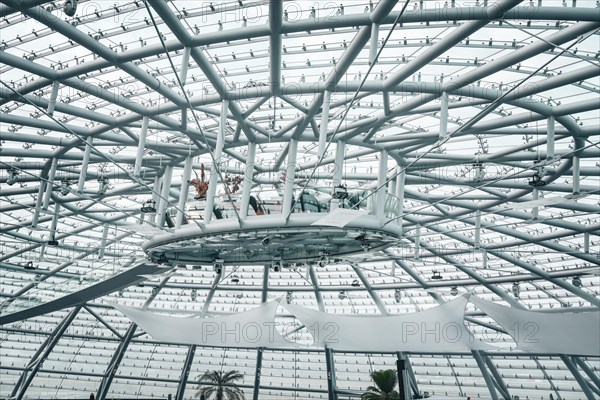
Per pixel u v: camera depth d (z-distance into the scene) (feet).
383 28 81.30
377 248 113.91
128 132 105.09
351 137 99.45
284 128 100.73
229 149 115.24
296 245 112.88
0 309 158.61
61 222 158.20
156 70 92.79
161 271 147.74
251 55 88.33
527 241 140.87
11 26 81.41
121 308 160.15
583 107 84.12
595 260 136.46
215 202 108.37
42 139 103.86
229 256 122.62
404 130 112.37
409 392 122.11
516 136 109.19
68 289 161.17
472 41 83.25
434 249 151.02
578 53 82.28
